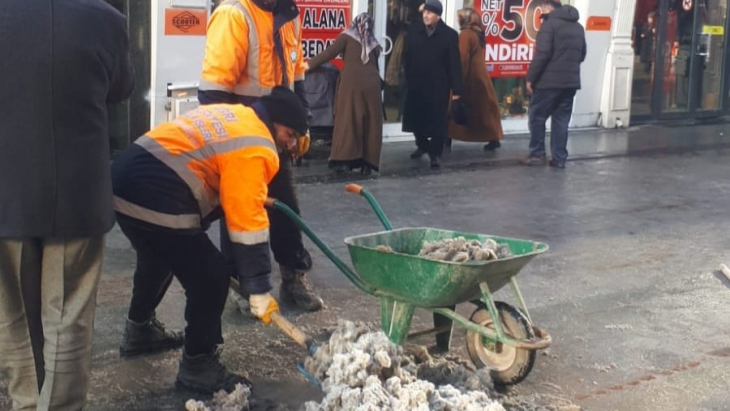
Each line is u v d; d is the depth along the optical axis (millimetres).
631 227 8359
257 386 4699
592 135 13867
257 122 4262
